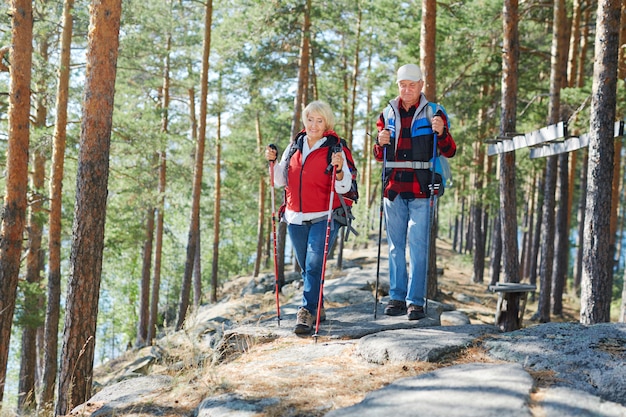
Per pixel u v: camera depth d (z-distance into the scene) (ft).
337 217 14.16
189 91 74.54
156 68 68.33
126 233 62.69
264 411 9.23
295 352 13.12
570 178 61.87
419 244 15.06
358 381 10.44
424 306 15.69
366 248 97.30
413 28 52.60
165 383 12.59
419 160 14.88
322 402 9.46
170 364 14.42
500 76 56.24
